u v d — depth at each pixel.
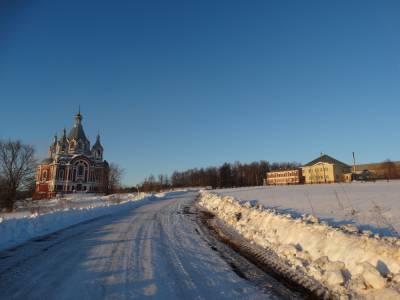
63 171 87.06
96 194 82.19
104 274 7.22
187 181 133.12
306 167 108.19
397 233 8.32
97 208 21.98
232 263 8.43
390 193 22.28
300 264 7.94
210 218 18.42
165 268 7.77
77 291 6.14
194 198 39.50
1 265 8.04
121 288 6.33
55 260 8.49
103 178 92.50
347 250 7.35
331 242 8.11
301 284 6.80
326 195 24.22
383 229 8.90
